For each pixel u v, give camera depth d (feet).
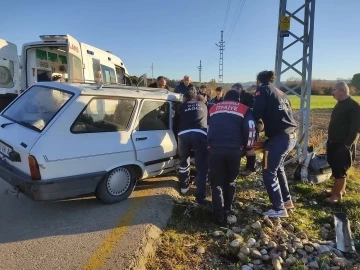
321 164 19.49
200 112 16.12
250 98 21.08
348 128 16.06
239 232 13.29
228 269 10.89
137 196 15.60
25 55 29.89
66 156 12.64
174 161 17.47
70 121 13.01
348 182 20.36
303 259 11.47
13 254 10.61
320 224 14.74
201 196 15.48
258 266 11.09
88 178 13.34
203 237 12.85
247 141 13.56
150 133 15.98
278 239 12.83
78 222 12.85
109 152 13.91
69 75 27.09
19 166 12.91
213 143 13.64
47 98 14.17
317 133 36.65
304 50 20.98
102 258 10.55
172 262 11.03
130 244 11.36
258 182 19.19
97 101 13.91
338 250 12.46
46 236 11.76
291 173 20.79
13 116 14.69
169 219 14.01
